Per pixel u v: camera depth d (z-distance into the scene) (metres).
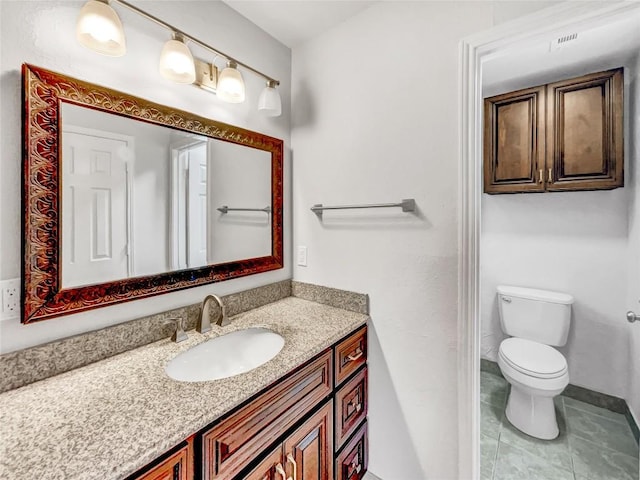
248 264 1.49
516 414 1.84
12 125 0.82
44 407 0.73
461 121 1.16
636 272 1.76
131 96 1.04
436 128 1.22
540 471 1.52
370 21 1.40
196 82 1.25
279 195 1.65
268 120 1.59
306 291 1.69
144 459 0.59
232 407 0.77
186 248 1.24
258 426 0.86
